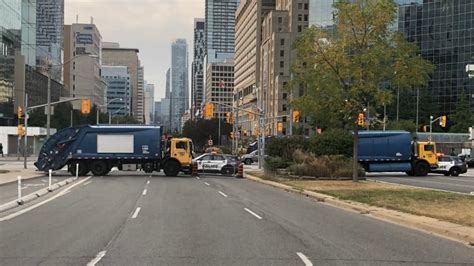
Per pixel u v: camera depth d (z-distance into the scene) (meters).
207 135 133.88
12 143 83.19
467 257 10.43
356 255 10.40
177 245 11.29
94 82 153.62
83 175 41.78
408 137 46.06
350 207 19.73
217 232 13.30
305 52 30.03
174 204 20.44
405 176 45.38
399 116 120.81
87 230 13.49
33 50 99.44
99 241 11.77
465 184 34.00
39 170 43.06
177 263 9.39
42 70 106.44
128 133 42.19
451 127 115.19
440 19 128.88
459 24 125.44
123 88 175.62
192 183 33.81
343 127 44.16
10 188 27.02
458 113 110.31
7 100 84.12
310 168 34.88
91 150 41.75
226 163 45.62
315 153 42.62
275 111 151.12
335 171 34.72
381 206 19.08
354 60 28.95
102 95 167.75
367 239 12.54
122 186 30.22
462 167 47.06
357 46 29.48
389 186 28.48
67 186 29.98
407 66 28.84
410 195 22.42
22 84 88.06
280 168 38.66
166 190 27.56
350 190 25.58
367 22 29.12
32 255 10.10
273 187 30.62
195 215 16.94
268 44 159.75
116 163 42.16
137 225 14.45
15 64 87.56
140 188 28.78
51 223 14.83
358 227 14.70
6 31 83.62
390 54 28.61
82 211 17.88
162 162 42.66
